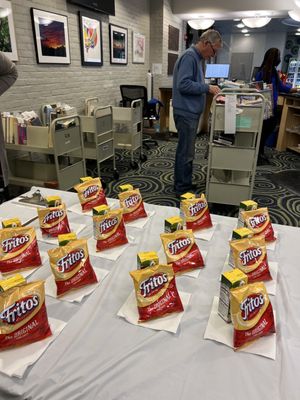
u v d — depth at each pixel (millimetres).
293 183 3533
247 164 2531
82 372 682
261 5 5949
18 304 753
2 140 2410
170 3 6219
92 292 928
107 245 1136
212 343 755
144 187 3395
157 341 761
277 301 890
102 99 4703
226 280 794
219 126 2471
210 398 628
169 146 5176
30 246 1043
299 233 1268
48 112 3133
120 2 4820
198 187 3295
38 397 636
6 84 2223
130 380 665
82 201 1427
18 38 2965
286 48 11227
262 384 657
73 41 3814
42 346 745
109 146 3592
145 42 5945
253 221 1172
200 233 1241
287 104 4633
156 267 863
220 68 7016
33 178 2852
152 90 6250
